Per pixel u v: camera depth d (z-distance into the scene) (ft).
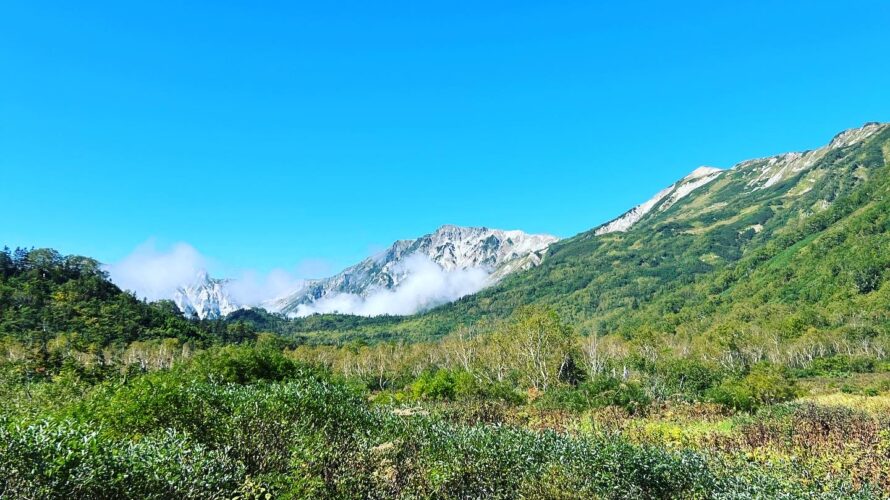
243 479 31.19
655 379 143.54
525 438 40.45
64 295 359.66
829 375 225.76
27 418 27.81
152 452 27.32
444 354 288.71
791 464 44.52
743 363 261.85
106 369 98.58
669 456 38.58
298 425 38.63
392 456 38.93
